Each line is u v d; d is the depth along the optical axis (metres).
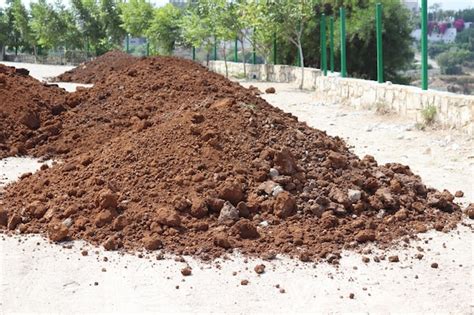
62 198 6.07
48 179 6.73
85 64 20.22
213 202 5.79
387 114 12.79
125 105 10.04
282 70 23.59
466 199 6.87
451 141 9.90
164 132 6.82
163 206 5.75
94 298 4.43
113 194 5.75
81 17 38.31
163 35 32.66
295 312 4.24
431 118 11.07
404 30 25.39
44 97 10.78
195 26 28.31
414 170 8.34
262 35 24.00
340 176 6.43
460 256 5.20
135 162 6.47
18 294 4.50
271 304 4.36
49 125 9.84
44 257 5.11
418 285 4.65
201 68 11.71
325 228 5.62
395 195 6.24
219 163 6.27
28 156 9.06
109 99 10.54
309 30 25.06
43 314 4.21
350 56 25.67
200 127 6.70
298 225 5.65
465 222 6.05
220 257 5.11
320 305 4.34
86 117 10.00
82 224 5.63
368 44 25.17
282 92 18.95
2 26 44.62
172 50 33.25
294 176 6.20
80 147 9.07
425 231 5.74
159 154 6.48
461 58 14.93
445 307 4.31
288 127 7.08
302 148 6.70
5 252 5.20
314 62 27.14
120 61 18.95
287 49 26.84
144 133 7.04
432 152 9.40
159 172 6.21
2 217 5.91
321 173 6.36
